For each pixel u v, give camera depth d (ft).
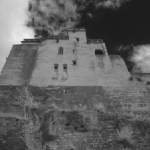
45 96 60.23
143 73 74.13
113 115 51.26
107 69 73.26
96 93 63.00
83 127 46.70
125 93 65.10
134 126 47.78
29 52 79.71
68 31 91.30
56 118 48.49
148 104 61.05
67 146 42.04
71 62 75.20
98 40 88.07
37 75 69.00
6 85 63.16
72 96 60.90
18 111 52.70
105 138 44.37
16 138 42.73
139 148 42.34
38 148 41.86
